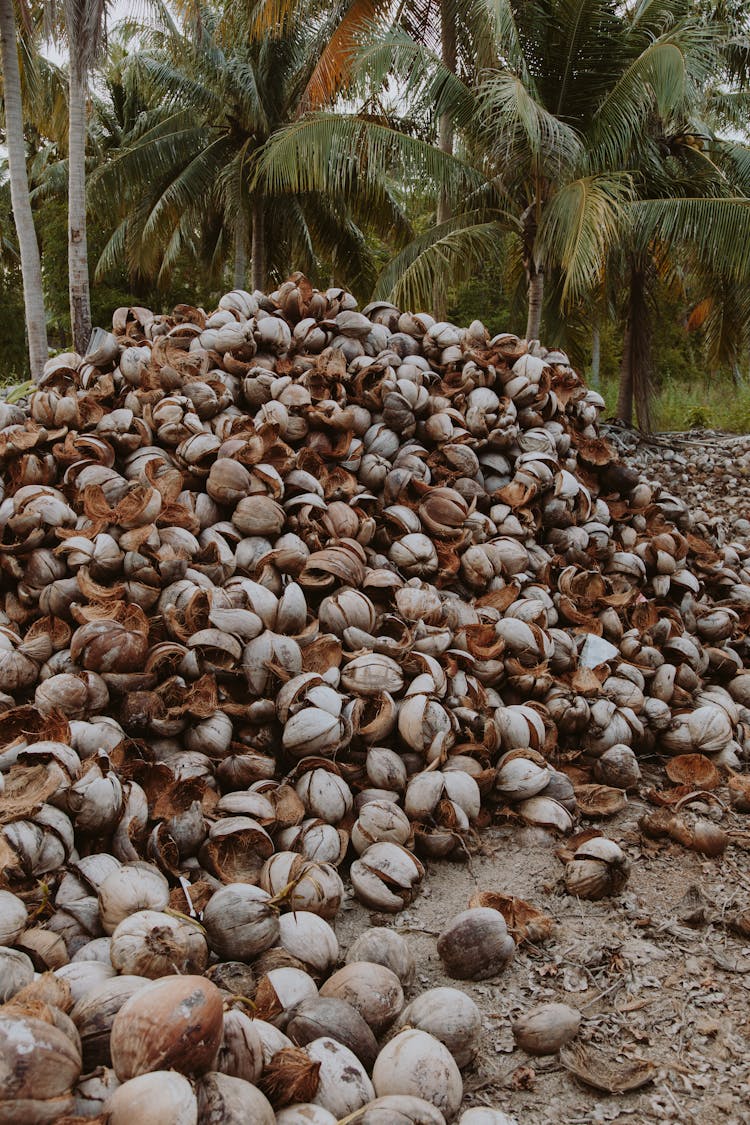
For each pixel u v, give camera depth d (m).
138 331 6.80
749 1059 2.87
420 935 3.46
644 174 12.80
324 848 3.63
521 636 4.85
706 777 4.71
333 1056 2.50
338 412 5.65
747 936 3.48
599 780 4.65
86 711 3.85
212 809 3.66
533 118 10.31
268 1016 2.72
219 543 4.77
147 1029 2.14
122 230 23.23
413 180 12.48
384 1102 2.34
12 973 2.49
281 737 4.12
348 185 16.23
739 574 7.13
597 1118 2.65
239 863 3.52
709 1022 3.03
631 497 6.89
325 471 5.50
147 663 4.12
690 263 13.65
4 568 4.59
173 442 5.32
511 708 4.53
